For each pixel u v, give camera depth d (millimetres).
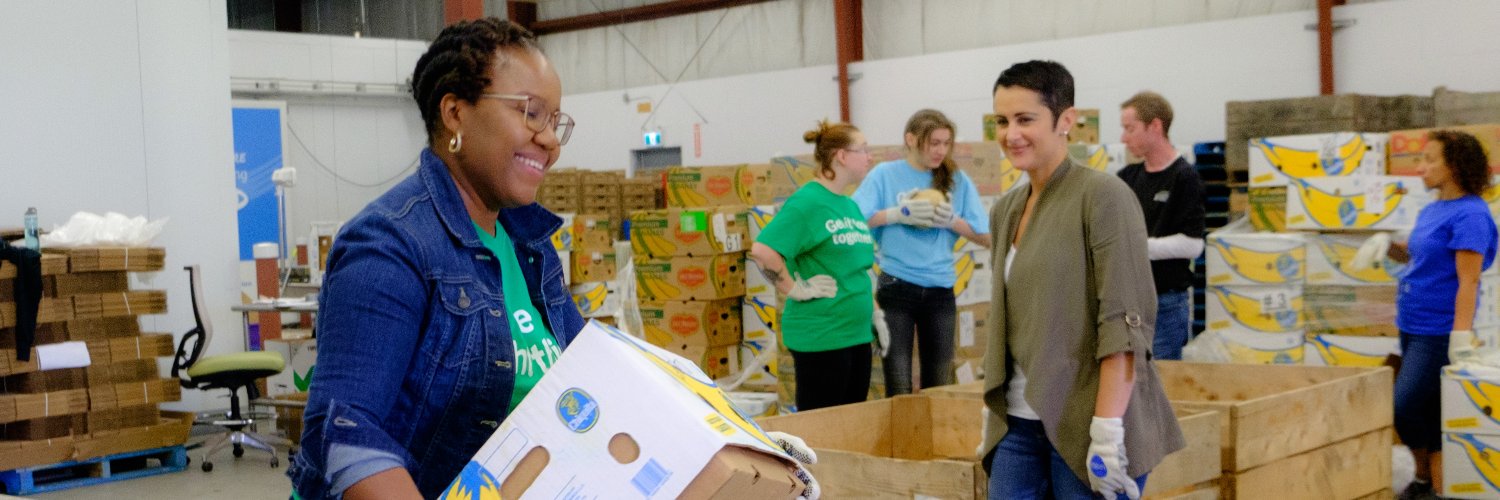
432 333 1374
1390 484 4035
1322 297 5758
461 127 1420
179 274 7422
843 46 14023
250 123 12500
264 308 7074
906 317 4695
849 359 4320
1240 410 3273
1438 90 7934
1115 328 2383
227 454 6691
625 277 6488
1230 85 11289
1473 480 4363
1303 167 6047
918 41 13820
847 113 14133
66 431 5836
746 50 15312
